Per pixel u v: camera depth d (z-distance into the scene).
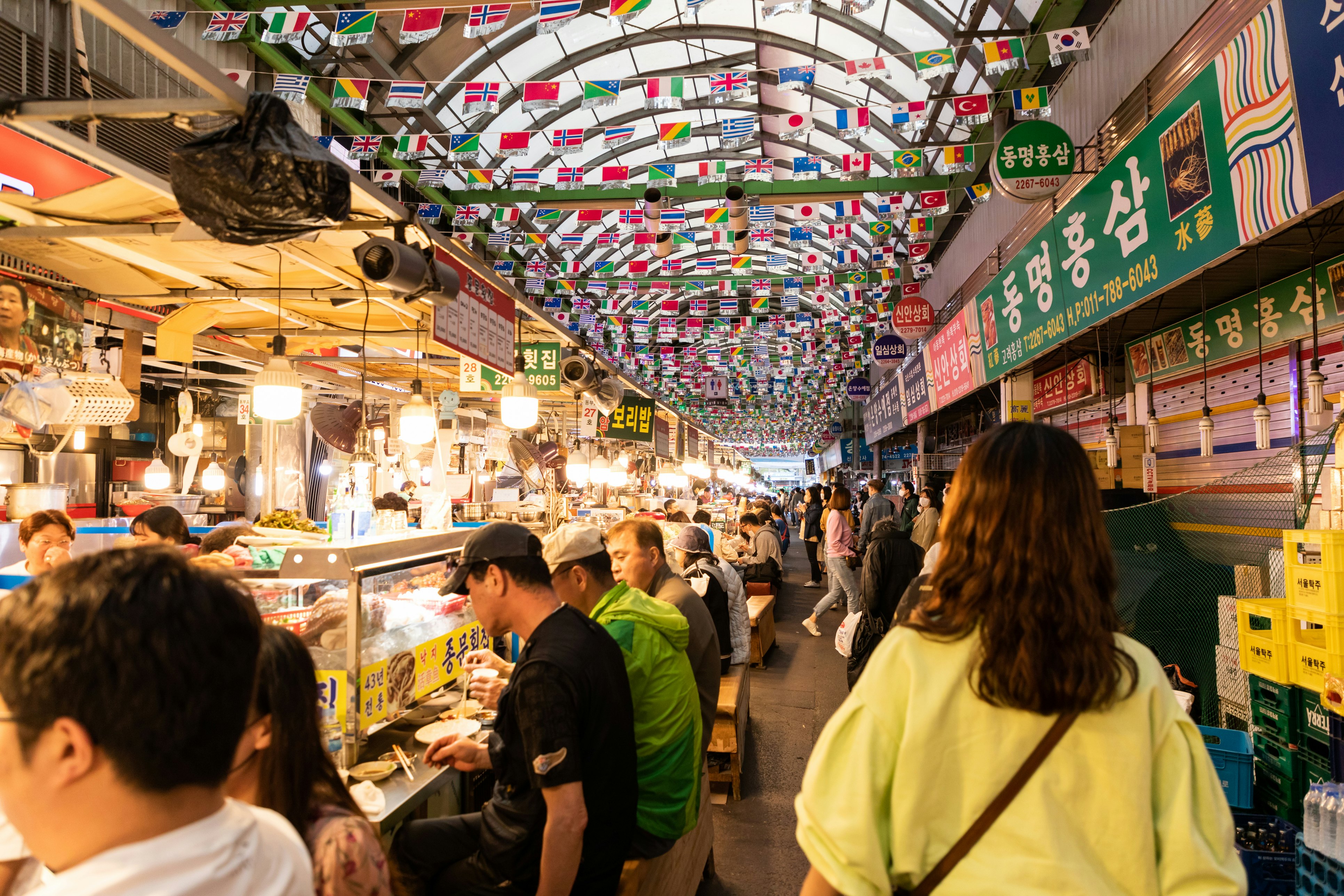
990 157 9.59
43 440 6.03
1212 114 4.10
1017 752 1.02
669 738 2.59
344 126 9.23
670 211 11.20
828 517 9.38
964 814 1.02
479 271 4.05
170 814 0.73
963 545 1.09
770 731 5.68
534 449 8.50
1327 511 3.16
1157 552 4.73
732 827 4.11
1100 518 1.07
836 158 10.20
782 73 6.08
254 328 5.32
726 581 5.35
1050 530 1.03
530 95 6.32
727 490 30.64
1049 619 1.00
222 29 5.61
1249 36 3.72
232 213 2.04
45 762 0.69
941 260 13.06
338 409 6.42
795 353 21.05
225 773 0.77
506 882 2.15
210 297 4.17
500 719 2.21
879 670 1.09
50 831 0.71
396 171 8.84
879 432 20.56
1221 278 5.23
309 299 4.25
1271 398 5.43
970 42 7.81
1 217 3.13
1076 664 0.98
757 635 7.42
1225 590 4.23
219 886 0.74
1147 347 7.12
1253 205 3.78
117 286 4.09
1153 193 4.81
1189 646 4.26
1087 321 6.09
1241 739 3.22
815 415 33.56
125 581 0.72
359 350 7.12
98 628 0.68
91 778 0.69
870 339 20.20
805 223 15.29
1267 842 2.81
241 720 0.78
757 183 12.27
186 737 0.71
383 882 1.35
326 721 2.48
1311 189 3.32
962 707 1.04
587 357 6.89
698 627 3.40
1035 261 7.10
